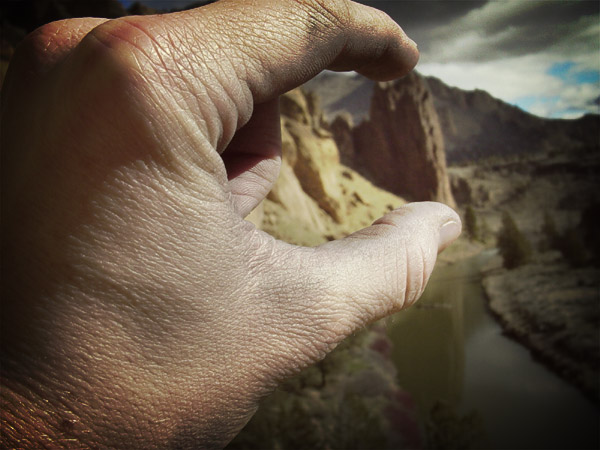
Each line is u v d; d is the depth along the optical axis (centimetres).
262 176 13
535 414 329
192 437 9
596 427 306
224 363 9
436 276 573
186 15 9
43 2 475
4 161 8
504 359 409
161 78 8
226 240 9
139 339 8
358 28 10
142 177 8
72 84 8
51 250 8
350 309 11
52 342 8
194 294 9
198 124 9
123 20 9
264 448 240
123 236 8
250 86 9
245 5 9
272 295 10
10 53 266
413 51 11
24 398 8
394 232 12
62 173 8
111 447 8
